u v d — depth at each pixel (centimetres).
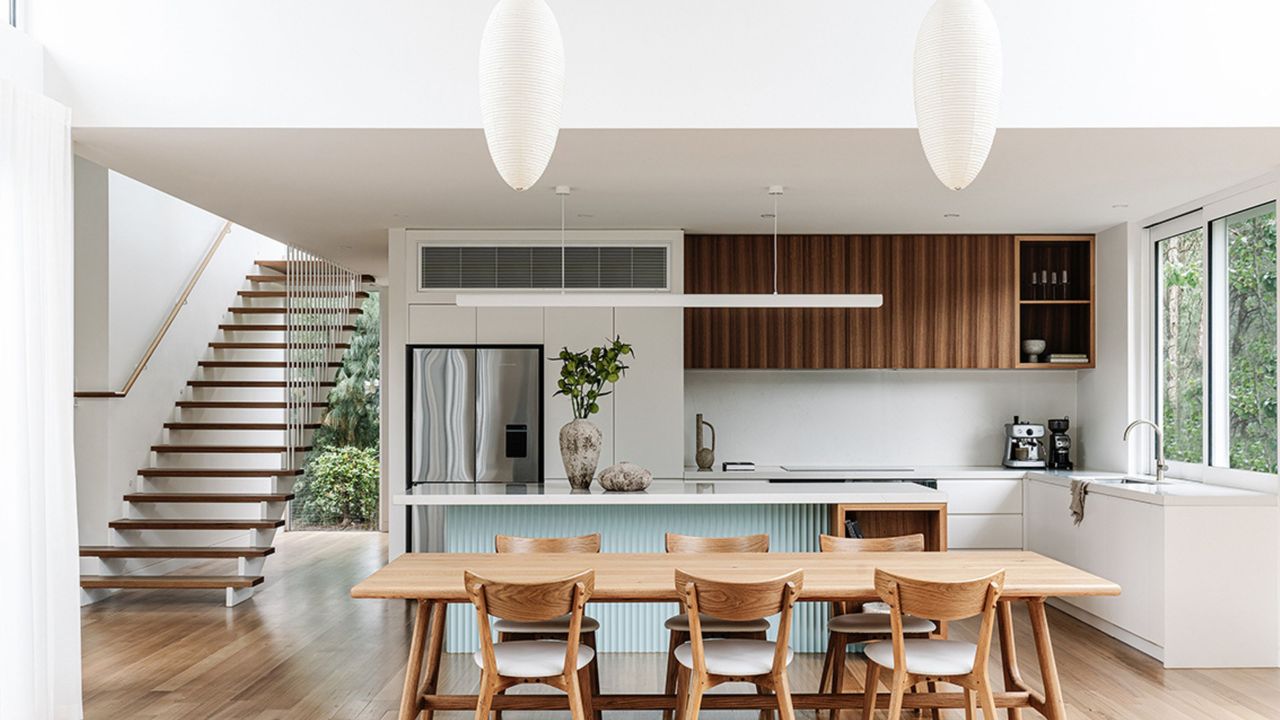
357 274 998
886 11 459
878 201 627
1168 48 456
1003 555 445
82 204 748
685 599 366
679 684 405
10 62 427
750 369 768
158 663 532
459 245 734
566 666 365
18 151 404
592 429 578
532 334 737
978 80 266
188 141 476
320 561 870
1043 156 509
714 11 459
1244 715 447
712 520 567
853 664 538
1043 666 399
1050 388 802
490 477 730
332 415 1204
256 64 455
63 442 436
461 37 457
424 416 732
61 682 433
